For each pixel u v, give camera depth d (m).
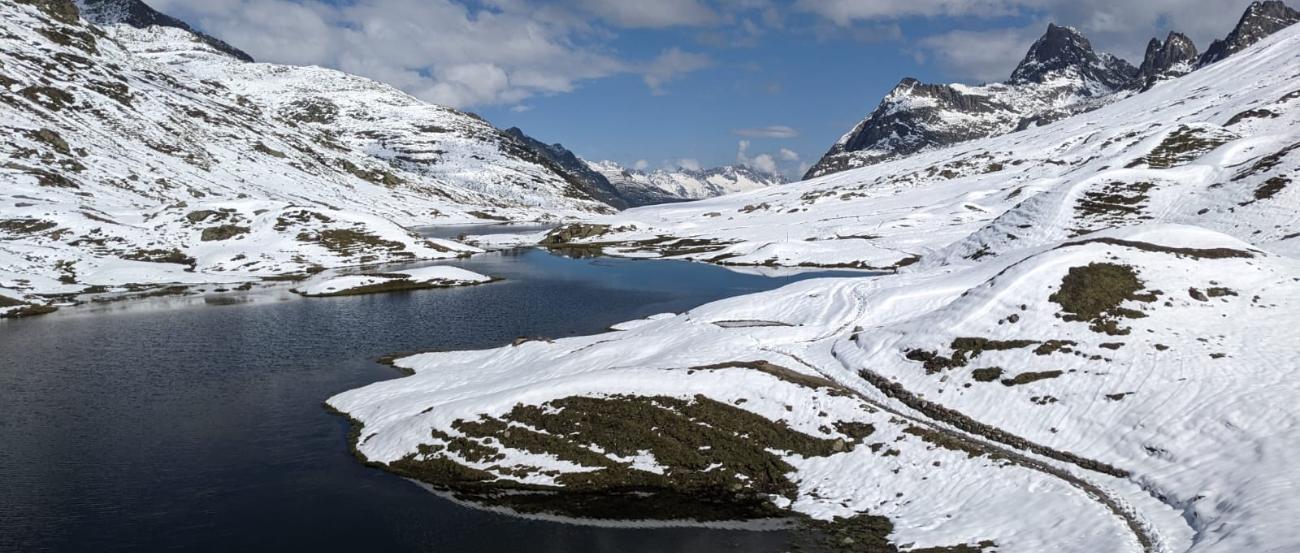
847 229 166.25
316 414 51.22
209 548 32.66
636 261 150.88
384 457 43.09
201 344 73.12
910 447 39.41
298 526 34.81
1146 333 45.69
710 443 41.88
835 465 39.25
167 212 149.75
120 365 64.75
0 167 165.25
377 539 33.59
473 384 53.84
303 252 138.75
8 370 62.94
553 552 32.12
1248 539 25.92
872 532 33.19
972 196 189.62
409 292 107.31
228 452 44.09
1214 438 35.06
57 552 32.12
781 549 31.97
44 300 96.75
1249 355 41.56
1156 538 28.91
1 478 40.00
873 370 51.16
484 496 38.03
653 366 51.59
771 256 138.88
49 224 132.12
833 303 67.81
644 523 34.84
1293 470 30.17
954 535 31.84
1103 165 160.38
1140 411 38.97
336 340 74.75
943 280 66.81
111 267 116.75
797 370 52.00
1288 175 89.12
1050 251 56.72
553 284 115.06
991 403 43.84
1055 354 45.91
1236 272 51.97
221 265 127.38
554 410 45.28
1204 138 155.25
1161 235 58.06
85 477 40.31
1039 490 34.03
